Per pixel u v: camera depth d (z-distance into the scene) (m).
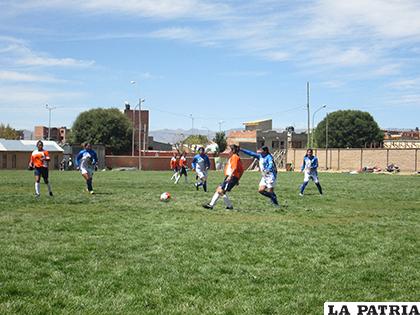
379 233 12.69
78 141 96.75
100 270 8.36
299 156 85.56
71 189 26.28
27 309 6.34
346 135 105.12
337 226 13.77
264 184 18.48
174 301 6.87
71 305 6.58
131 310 6.45
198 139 119.31
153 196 22.23
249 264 9.08
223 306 6.64
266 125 139.00
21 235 11.44
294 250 10.30
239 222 14.13
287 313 6.43
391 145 104.38
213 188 28.81
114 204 18.47
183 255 9.63
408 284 7.83
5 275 7.87
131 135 99.00
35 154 20.97
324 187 31.81
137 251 9.94
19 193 23.06
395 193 26.67
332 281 7.98
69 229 12.40
